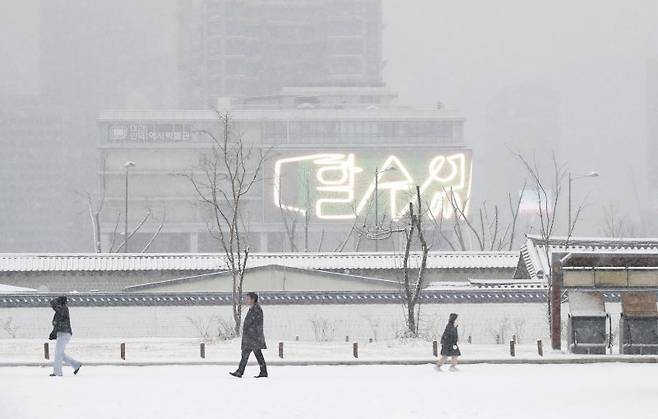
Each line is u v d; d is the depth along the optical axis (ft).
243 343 133.80
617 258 185.06
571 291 187.01
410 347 193.16
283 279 293.02
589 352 184.55
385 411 93.61
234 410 94.43
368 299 257.75
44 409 95.35
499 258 339.16
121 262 338.75
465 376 138.21
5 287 304.30
